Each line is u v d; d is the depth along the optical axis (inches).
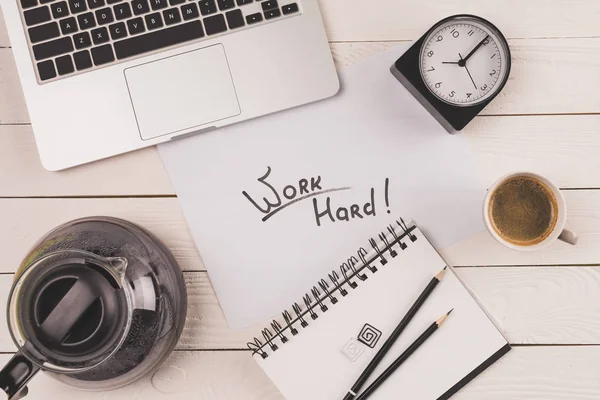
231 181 26.9
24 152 27.2
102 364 22.5
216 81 26.0
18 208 27.1
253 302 26.7
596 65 27.1
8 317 20.3
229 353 26.9
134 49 25.7
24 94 25.7
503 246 26.8
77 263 20.6
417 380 26.0
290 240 26.8
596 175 27.0
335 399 26.1
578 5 27.1
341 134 26.9
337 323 26.2
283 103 26.1
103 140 26.0
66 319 19.9
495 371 26.7
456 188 26.9
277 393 26.9
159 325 23.0
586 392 26.5
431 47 25.1
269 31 25.9
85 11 25.6
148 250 23.8
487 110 27.0
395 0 27.2
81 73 25.7
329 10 27.1
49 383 26.8
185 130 26.1
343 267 26.5
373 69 26.9
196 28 25.7
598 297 26.8
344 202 26.9
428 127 26.9
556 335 26.7
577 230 26.9
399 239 26.3
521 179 24.9
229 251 26.8
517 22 27.2
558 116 27.0
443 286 26.1
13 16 25.5
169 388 26.8
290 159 26.9
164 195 27.1
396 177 26.9
